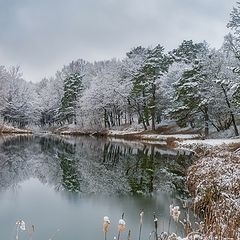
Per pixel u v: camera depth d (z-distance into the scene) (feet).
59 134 247.50
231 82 123.13
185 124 159.22
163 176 65.00
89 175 67.77
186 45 242.37
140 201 45.88
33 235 32.35
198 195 38.88
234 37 124.16
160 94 187.52
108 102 213.46
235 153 61.87
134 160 89.97
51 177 65.62
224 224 21.70
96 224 35.91
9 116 274.77
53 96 328.08
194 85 140.15
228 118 145.69
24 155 101.71
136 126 204.23
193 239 18.34
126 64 235.81
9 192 52.03
